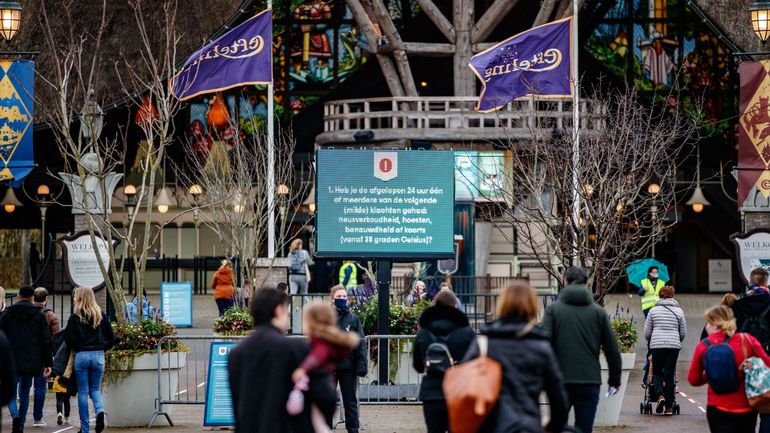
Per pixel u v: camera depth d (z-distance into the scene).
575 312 13.31
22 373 17.59
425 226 20.88
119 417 18.66
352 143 38.62
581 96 42.59
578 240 20.98
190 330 33.19
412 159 20.92
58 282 46.59
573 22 29.19
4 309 19.61
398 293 30.91
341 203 20.80
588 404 13.32
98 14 35.75
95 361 16.88
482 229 35.72
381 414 20.19
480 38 38.56
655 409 20.91
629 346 18.64
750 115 28.23
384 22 38.34
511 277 33.66
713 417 13.03
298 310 27.03
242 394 9.58
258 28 29.50
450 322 13.14
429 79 48.22
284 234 37.00
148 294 44.41
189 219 48.62
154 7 35.62
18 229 49.00
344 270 35.56
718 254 49.62
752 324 16.72
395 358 21.44
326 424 9.59
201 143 39.16
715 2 34.38
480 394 9.07
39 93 34.72
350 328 16.30
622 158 25.33
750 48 34.16
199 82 29.50
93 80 34.12
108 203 28.72
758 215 28.75
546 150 23.48
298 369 9.49
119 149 44.03
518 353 9.39
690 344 30.34
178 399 20.20
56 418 20.19
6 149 25.59
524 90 29.28
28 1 35.59
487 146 36.66
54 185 47.00
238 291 30.25
